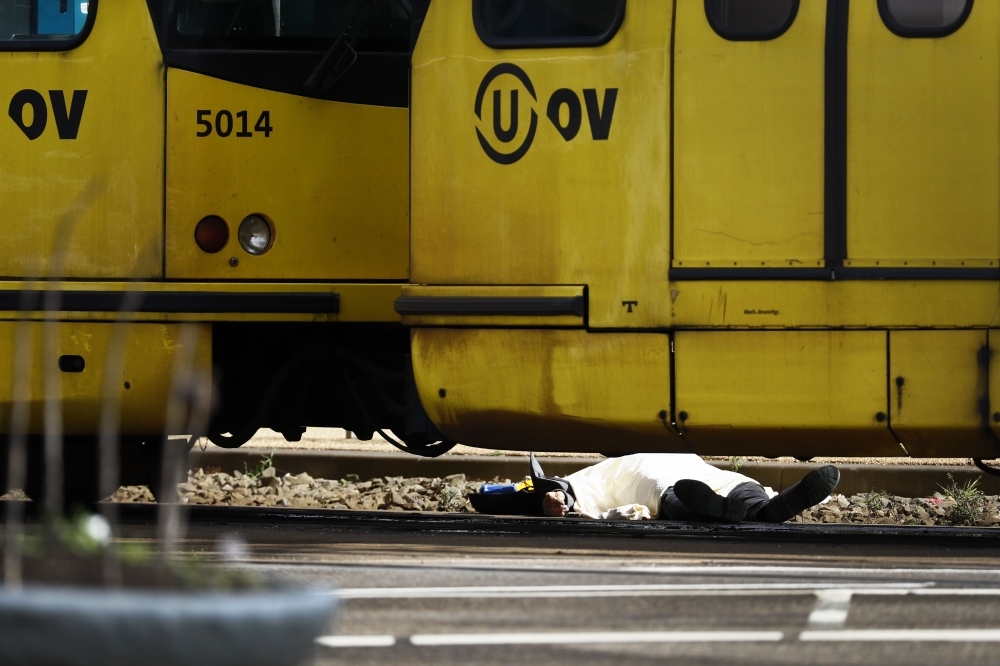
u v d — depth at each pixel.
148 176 26.67
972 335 22.25
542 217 23.41
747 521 27.03
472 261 23.69
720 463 40.28
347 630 14.91
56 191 26.81
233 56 26.62
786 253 22.66
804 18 22.73
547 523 26.83
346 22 26.70
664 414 23.05
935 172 22.39
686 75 22.98
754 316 22.72
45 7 27.00
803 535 24.94
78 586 10.04
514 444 24.27
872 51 22.56
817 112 22.66
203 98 26.66
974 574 19.06
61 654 9.12
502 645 14.18
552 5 23.61
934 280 22.33
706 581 18.19
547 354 23.45
